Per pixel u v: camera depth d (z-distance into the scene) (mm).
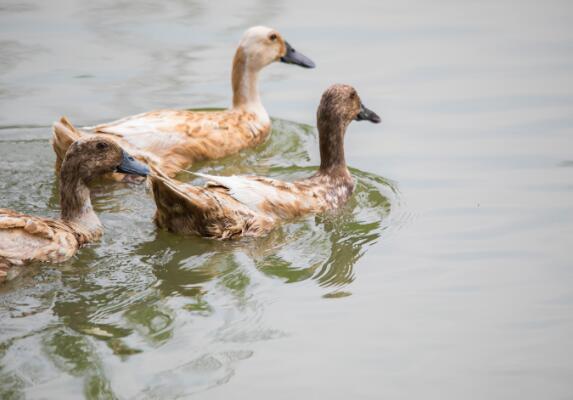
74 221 13688
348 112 15922
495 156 17094
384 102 19359
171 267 12758
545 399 10164
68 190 13719
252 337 11062
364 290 12453
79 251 13234
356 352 10891
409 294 12367
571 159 16828
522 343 11219
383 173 16719
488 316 11812
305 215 14820
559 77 20141
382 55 21422
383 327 11500
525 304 12125
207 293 12016
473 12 23875
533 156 17016
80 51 21391
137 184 15680
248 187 14289
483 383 10430
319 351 10875
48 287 12047
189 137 16875
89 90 19812
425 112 18969
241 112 18266
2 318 11148
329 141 15703
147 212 14664
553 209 15000
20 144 17609
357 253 13633
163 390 9828
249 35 18547
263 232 14125
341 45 21891
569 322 11656
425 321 11664
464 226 14531
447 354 10969
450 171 16609
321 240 14008
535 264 13234
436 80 20250
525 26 22859
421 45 21906
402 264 13273
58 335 10734
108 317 11250
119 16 23297
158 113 17172
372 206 15469
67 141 15211
